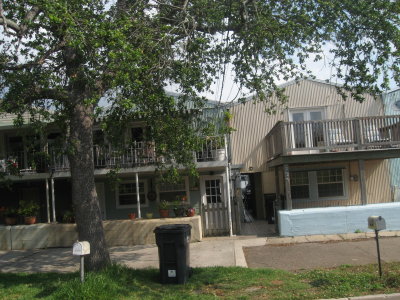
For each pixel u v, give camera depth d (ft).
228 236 49.37
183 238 28.04
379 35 32.48
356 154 47.06
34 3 27.22
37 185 61.87
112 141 35.35
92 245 29.58
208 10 35.14
